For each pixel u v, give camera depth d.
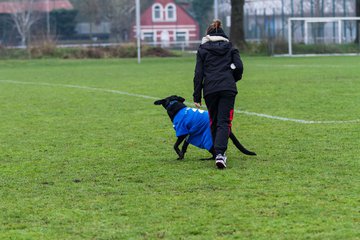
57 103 21.98
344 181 9.81
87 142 14.14
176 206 8.64
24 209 8.71
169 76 33.81
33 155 12.72
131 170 11.09
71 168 11.38
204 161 11.69
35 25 92.44
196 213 8.30
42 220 8.20
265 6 75.56
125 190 9.63
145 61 51.25
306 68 37.69
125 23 97.06
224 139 10.90
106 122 17.22
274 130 15.11
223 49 11.12
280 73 33.88
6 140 14.59
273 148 12.80
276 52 58.25
